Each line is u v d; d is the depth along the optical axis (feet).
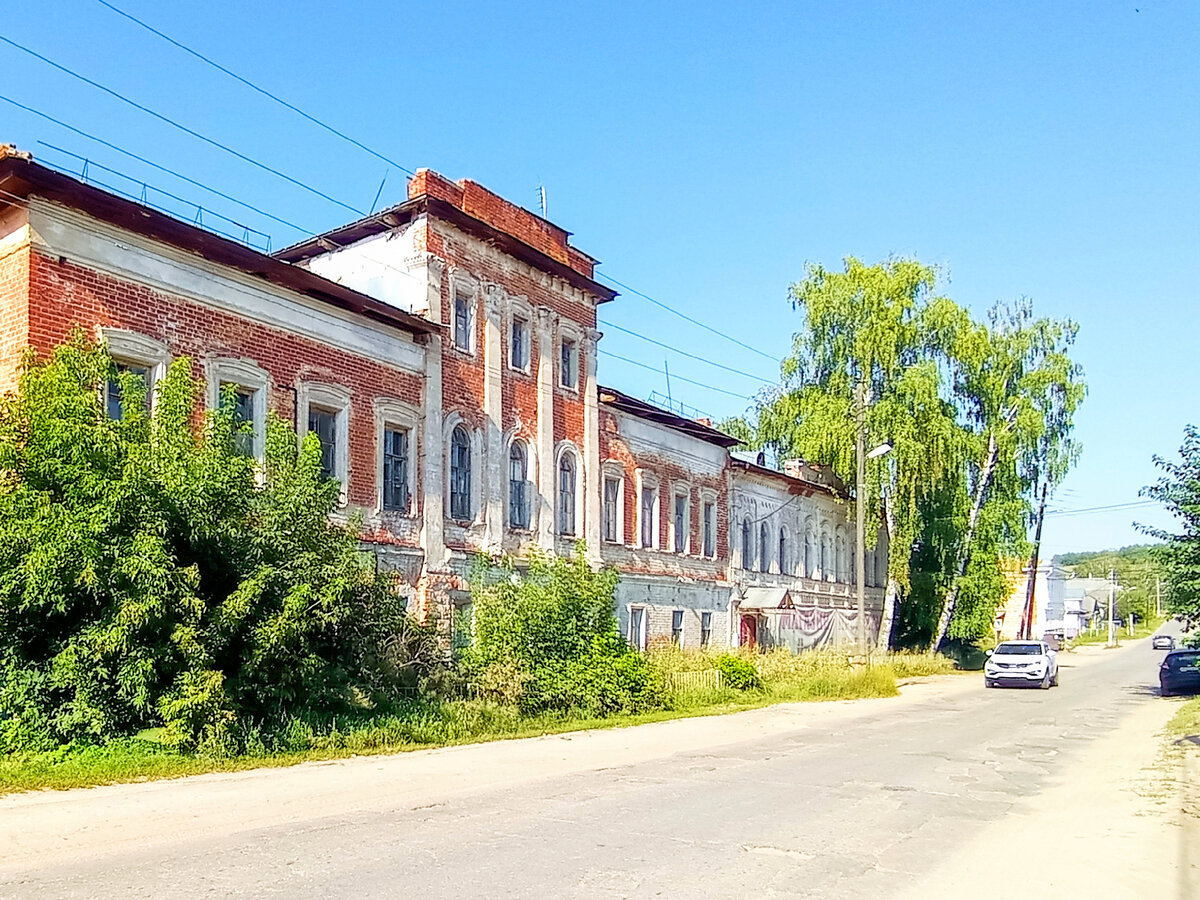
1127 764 54.03
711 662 103.96
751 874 28.58
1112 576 357.82
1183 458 91.25
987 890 27.66
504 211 95.20
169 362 62.49
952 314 152.46
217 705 47.83
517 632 75.31
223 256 65.98
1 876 26.23
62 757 44.45
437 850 30.32
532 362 97.55
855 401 148.77
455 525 85.66
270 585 51.24
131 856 28.63
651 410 117.29
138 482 46.83
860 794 43.47
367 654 61.31
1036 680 125.90
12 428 47.37
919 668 153.07
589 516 104.53
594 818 36.37
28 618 46.47
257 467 54.75
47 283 56.39
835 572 175.01
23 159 53.93
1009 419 159.53
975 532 159.74
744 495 143.13
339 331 75.46
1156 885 28.40
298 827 33.40
